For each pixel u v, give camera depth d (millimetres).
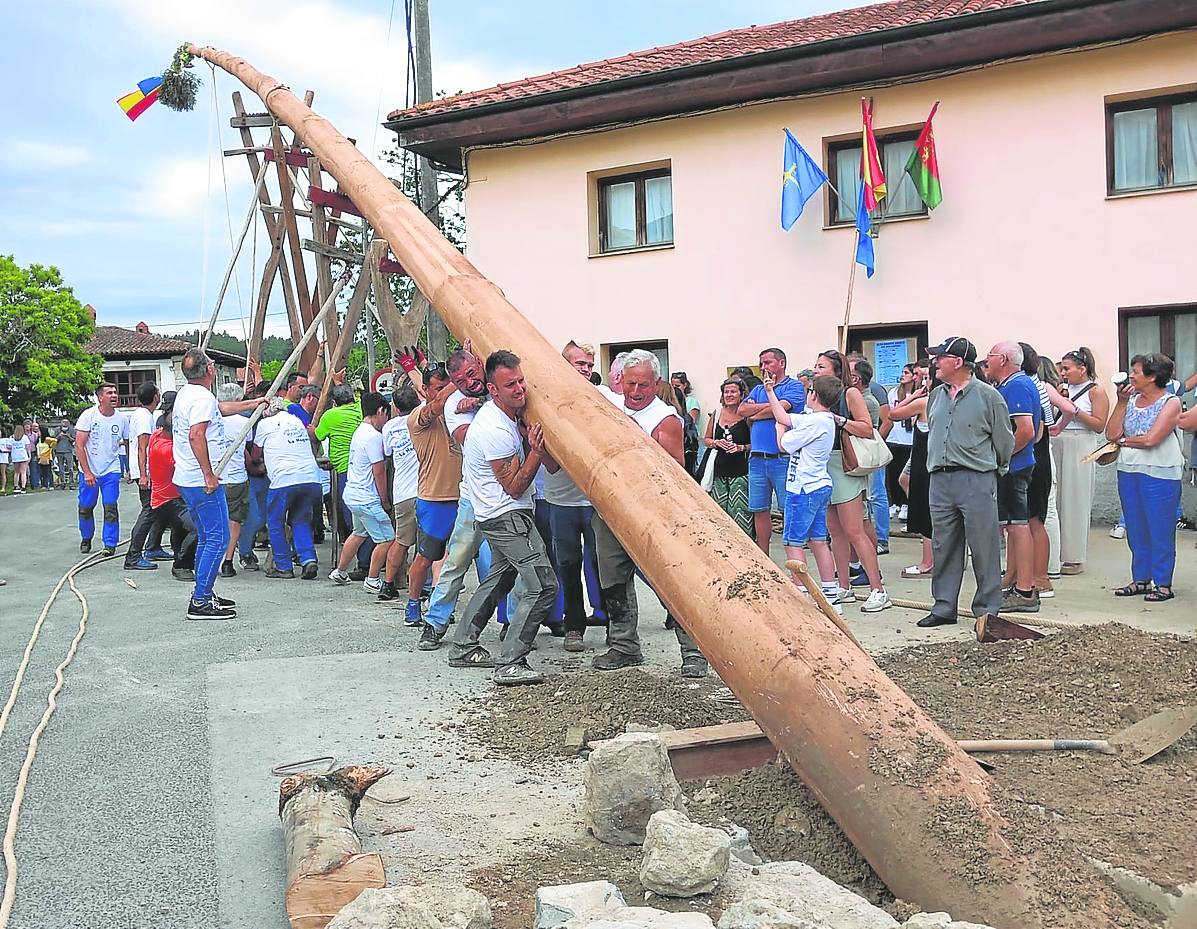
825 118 12633
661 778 3742
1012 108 11688
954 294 12102
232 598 8773
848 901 2889
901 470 10625
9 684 6078
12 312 39250
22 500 20656
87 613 8102
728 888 3146
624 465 4957
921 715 3564
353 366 20578
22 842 3855
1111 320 11414
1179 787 4008
